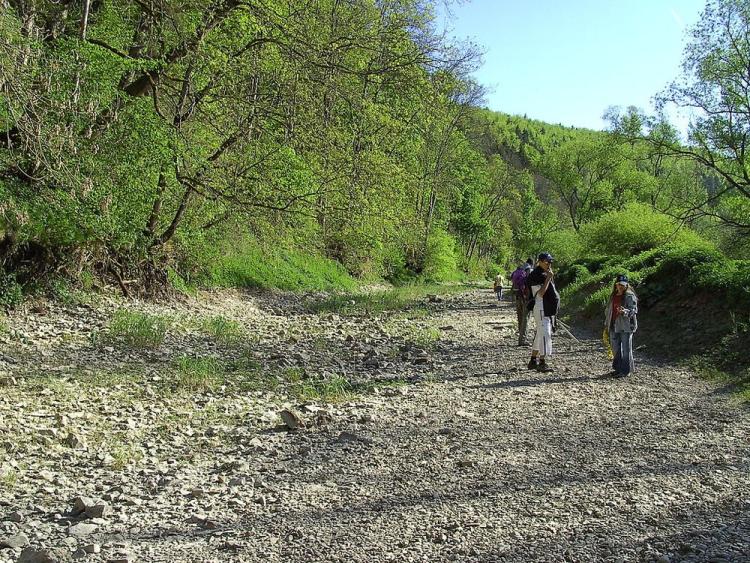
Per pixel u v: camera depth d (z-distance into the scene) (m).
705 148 28.97
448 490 5.41
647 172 51.59
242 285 26.83
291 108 18.31
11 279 14.96
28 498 5.39
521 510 4.88
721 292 14.05
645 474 5.72
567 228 56.25
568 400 9.08
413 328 18.94
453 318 22.19
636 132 32.25
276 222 20.61
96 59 14.38
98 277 18.61
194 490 5.48
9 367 10.45
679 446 6.63
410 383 10.75
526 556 4.05
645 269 18.34
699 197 31.34
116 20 17.89
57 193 14.28
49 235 15.56
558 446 6.71
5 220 14.03
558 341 15.72
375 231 24.30
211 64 17.84
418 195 45.75
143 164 16.42
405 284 47.31
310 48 17.22
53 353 11.84
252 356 13.23
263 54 18.39
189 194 19.47
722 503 4.92
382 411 8.63
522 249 74.31
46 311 15.42
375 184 21.61
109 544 4.39
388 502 5.16
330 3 18.55
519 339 14.99
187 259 23.12
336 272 37.75
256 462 6.49
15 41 12.05
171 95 18.62
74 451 6.73
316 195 19.45
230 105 18.53
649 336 14.34
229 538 4.48
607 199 53.97
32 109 12.05
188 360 11.72
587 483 5.50
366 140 22.34
